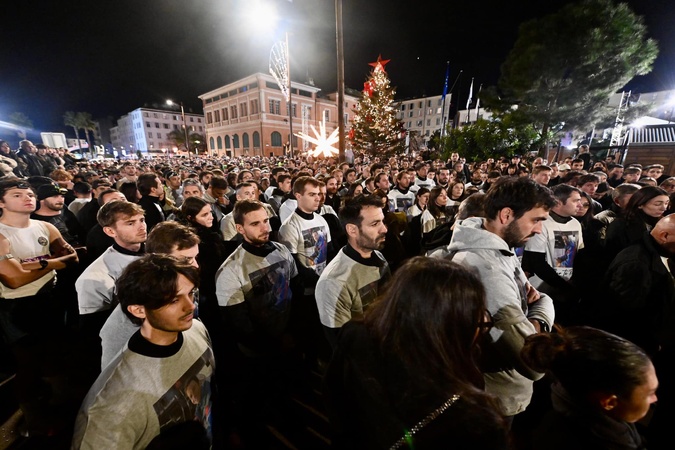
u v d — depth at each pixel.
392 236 3.36
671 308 1.74
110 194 3.40
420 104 53.91
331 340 1.71
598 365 0.88
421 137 33.81
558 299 2.53
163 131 72.06
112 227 1.94
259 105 40.28
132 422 1.01
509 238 1.35
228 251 3.44
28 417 2.08
